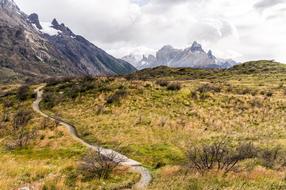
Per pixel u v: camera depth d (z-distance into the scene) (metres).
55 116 71.38
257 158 28.84
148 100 73.12
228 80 137.88
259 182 18.31
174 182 20.05
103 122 60.69
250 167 24.33
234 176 20.28
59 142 48.72
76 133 56.41
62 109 76.12
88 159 28.34
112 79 95.12
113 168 28.02
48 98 86.94
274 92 87.25
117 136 50.47
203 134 49.47
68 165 28.83
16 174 24.77
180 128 53.81
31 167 27.34
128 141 47.19
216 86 91.75
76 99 80.81
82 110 72.38
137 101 72.62
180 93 77.56
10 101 91.75
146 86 83.56
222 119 59.91
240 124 56.34
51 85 111.69
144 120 59.22
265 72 168.75
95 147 45.38
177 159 36.56
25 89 102.88
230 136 46.44
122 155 38.97
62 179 22.48
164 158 37.28
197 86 93.50
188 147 40.41
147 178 26.31
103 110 68.88
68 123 64.50
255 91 87.25
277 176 20.23
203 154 29.31
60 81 113.56
